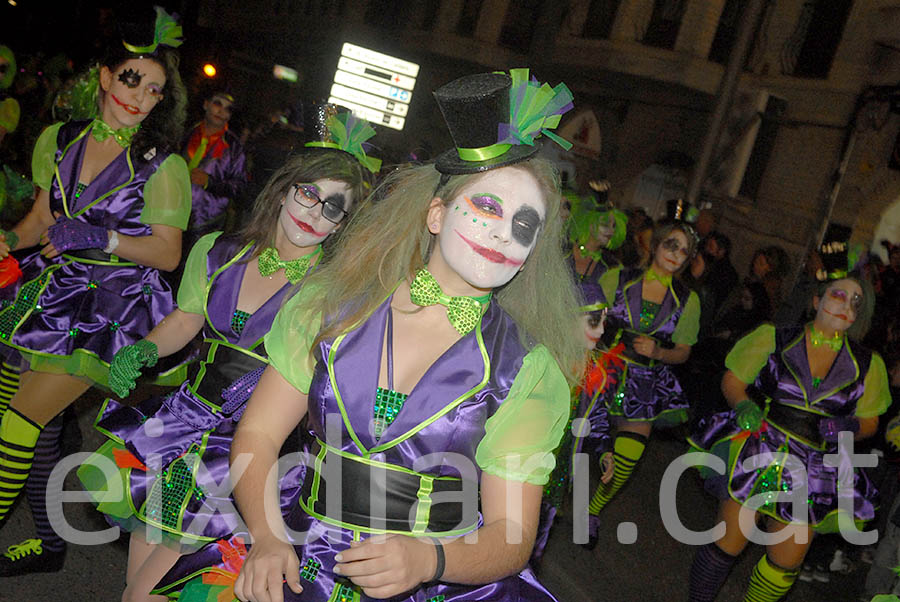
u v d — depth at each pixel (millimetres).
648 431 6031
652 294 6145
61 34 14969
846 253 4668
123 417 3287
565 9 20547
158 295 4062
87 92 3994
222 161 7734
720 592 5836
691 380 8648
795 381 4613
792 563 4516
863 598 5492
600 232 6164
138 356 3275
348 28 26734
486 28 22359
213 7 33562
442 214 2217
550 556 5551
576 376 2424
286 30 30344
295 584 2105
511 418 2189
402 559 1943
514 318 2338
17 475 3637
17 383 4230
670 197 17016
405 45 24312
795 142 14859
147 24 3832
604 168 19062
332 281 2301
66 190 3924
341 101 14594
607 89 19328
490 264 2141
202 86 9766
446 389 2164
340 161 3236
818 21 14688
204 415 3266
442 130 22984
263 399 2295
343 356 2197
